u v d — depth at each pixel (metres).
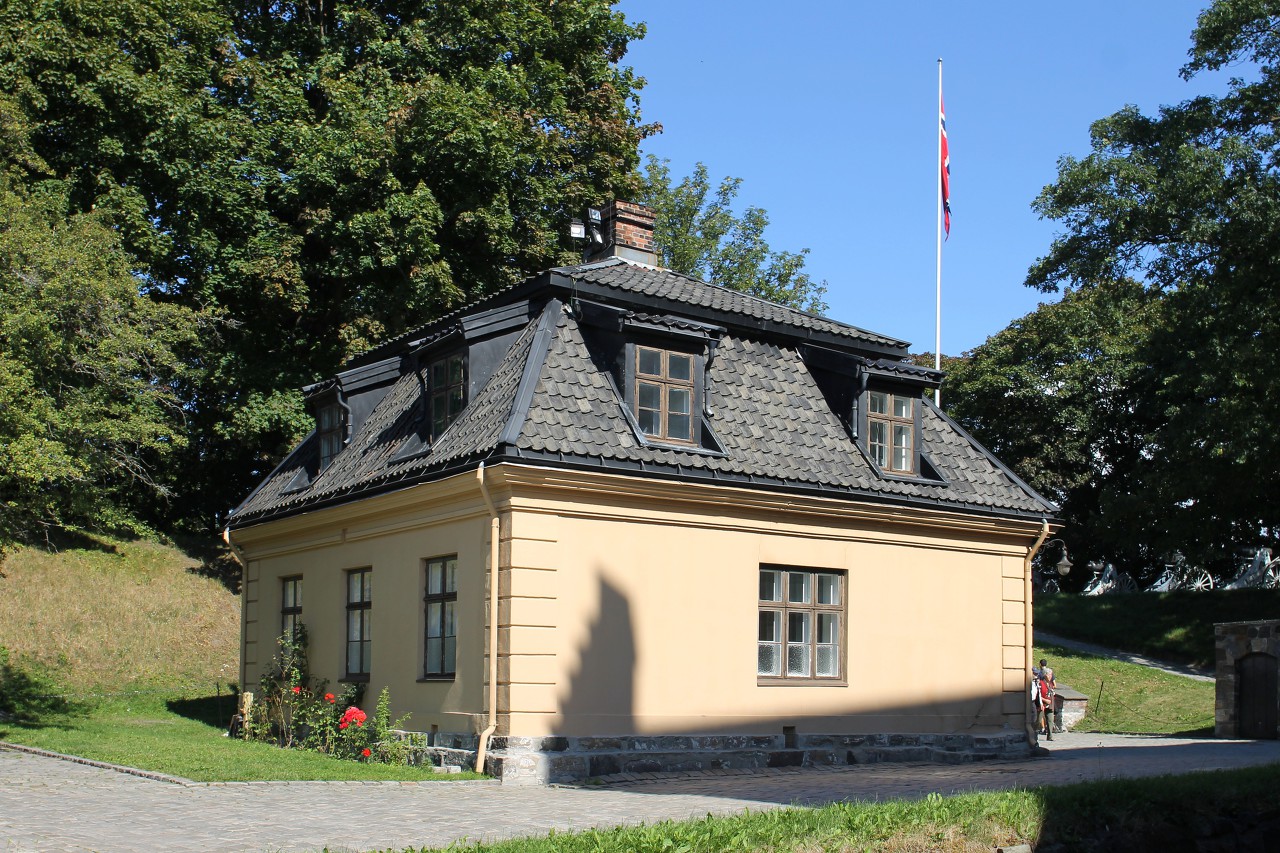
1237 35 29.31
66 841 9.54
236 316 29.11
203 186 27.16
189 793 12.34
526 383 15.27
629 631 15.30
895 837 9.88
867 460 18.11
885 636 17.88
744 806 11.67
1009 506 19.33
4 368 16.25
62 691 23.14
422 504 16.25
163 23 27.59
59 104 26.83
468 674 15.11
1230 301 28.42
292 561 20.16
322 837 9.83
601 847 8.69
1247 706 24.50
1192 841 11.81
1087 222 31.95
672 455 15.73
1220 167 28.72
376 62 29.80
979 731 18.75
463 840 8.99
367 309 27.42
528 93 29.64
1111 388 44.19
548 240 29.52
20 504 18.36
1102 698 29.94
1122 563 46.34
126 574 27.45
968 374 46.50
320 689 18.53
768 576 16.91
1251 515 33.16
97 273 20.28
